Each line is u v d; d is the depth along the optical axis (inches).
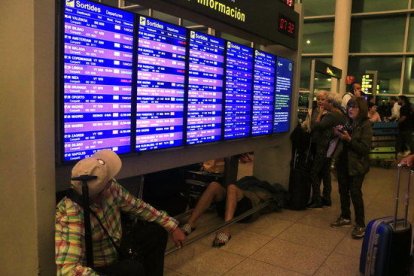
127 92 98.2
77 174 68.0
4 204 78.4
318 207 185.2
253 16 148.9
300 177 178.4
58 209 69.4
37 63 71.9
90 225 67.6
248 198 157.9
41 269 75.5
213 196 146.4
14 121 74.9
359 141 145.6
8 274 80.0
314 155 185.0
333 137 172.9
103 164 70.0
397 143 339.3
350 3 411.2
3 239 79.6
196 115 126.8
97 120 90.9
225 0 130.7
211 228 134.1
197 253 126.7
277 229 153.4
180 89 117.3
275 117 179.0
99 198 73.7
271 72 171.5
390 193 220.8
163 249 86.9
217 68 135.2
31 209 74.6
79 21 84.0
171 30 111.1
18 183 75.9
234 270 115.4
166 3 107.4
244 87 152.7
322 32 454.0
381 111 396.8
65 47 81.6
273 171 197.9
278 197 177.6
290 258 125.9
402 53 410.9
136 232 83.0
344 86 412.2
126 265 72.1
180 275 110.4
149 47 103.8
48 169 75.8
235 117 149.1
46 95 74.2
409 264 113.6
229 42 140.0
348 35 414.6
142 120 104.3
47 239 76.2
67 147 84.4
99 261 75.4
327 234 149.5
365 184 245.9
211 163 187.8
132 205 84.4
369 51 429.7
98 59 89.4
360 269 113.7
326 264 122.5
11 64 74.2
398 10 404.2
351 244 140.0
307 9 455.5
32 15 70.5
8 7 73.3
